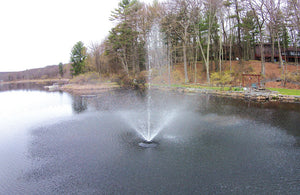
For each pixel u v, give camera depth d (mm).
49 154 7078
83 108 15664
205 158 6410
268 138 8047
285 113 11812
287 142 7605
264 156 6492
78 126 10461
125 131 9344
